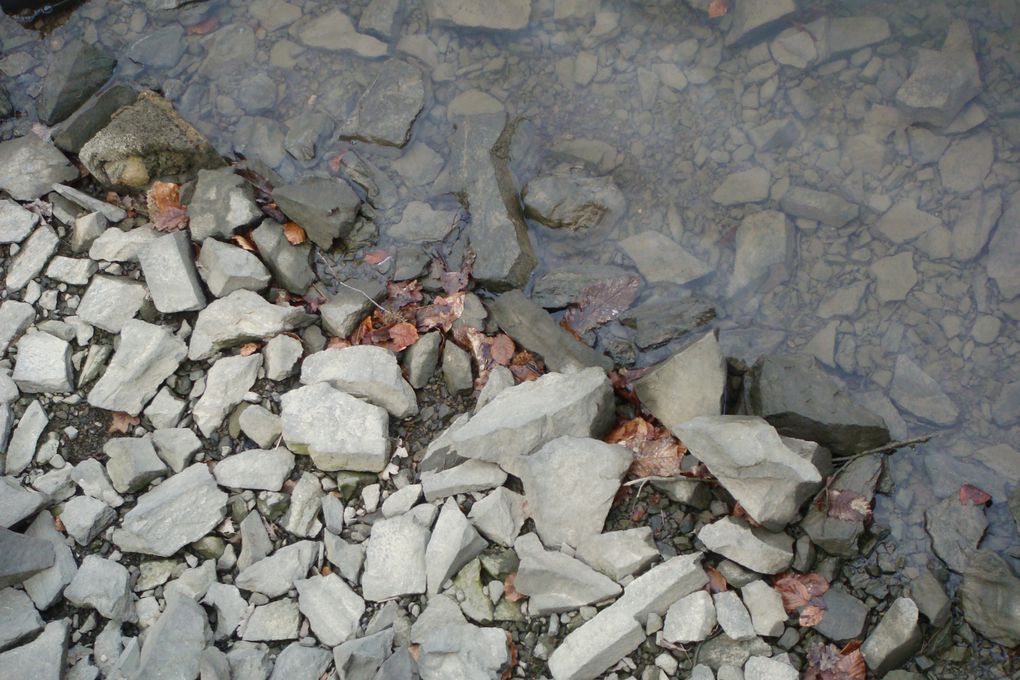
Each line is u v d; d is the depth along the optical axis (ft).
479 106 8.50
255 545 7.64
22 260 8.24
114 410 7.91
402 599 7.54
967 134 8.09
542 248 8.25
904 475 7.66
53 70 8.62
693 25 8.46
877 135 8.18
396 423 7.89
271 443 7.85
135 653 7.45
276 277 8.18
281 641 7.49
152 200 8.34
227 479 7.74
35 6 8.89
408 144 8.46
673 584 7.38
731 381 7.90
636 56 8.48
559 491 7.55
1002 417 7.73
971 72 8.11
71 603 7.57
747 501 7.45
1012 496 7.59
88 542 7.68
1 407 7.92
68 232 8.32
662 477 7.62
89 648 7.50
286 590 7.57
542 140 8.41
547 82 8.50
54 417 7.93
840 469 7.63
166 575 7.63
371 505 7.73
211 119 8.59
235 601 7.55
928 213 8.04
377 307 8.11
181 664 7.37
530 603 7.47
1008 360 7.81
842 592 7.46
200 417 7.88
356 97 8.59
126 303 8.09
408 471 7.80
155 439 7.84
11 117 8.66
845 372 7.88
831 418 7.59
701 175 8.26
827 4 8.34
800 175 8.19
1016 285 7.89
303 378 7.91
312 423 7.77
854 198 8.12
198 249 8.23
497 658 7.36
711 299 8.07
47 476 7.79
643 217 8.23
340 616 7.48
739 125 8.30
